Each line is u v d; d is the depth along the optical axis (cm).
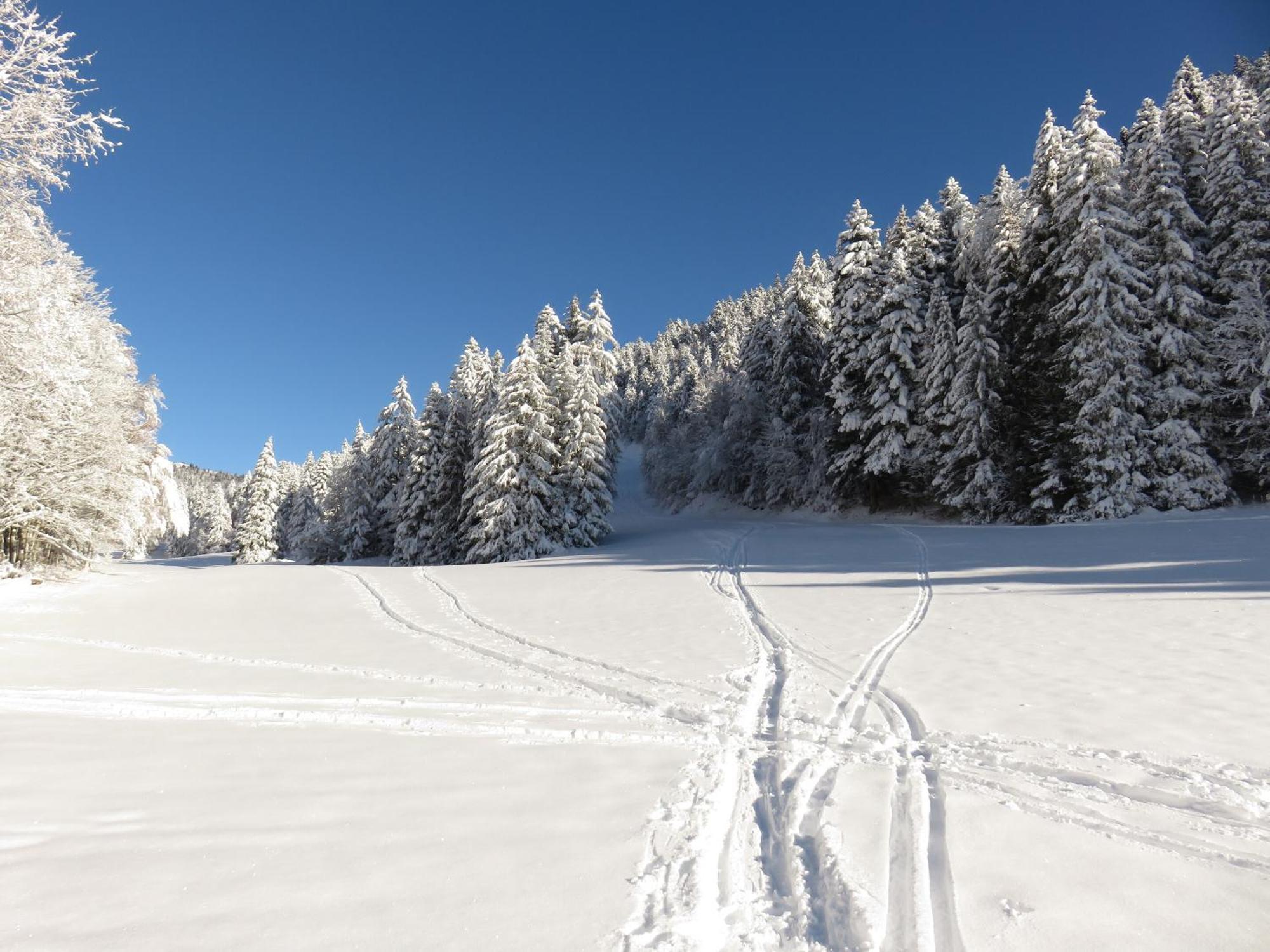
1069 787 364
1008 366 2495
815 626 910
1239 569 1027
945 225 3162
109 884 271
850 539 2119
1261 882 267
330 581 1944
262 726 525
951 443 2539
